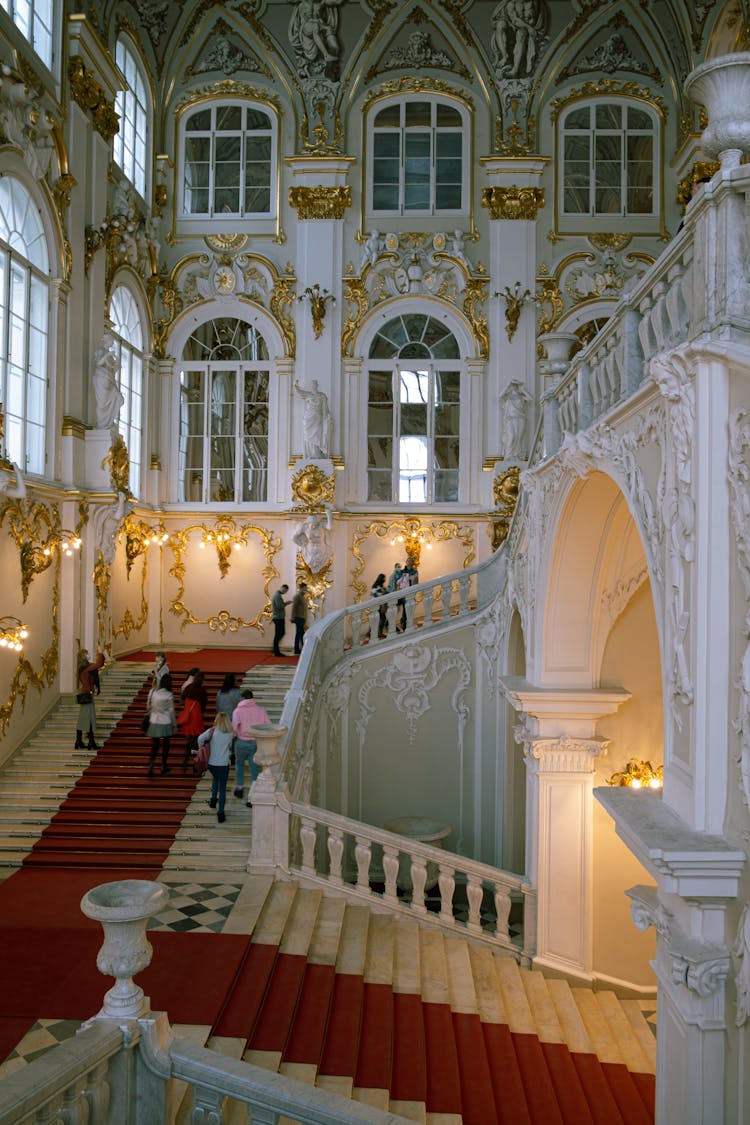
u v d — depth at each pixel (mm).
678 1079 5770
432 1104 7875
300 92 21906
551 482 11680
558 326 21484
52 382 15711
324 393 21391
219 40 21969
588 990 12008
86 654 15211
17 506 14164
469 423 21578
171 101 22125
